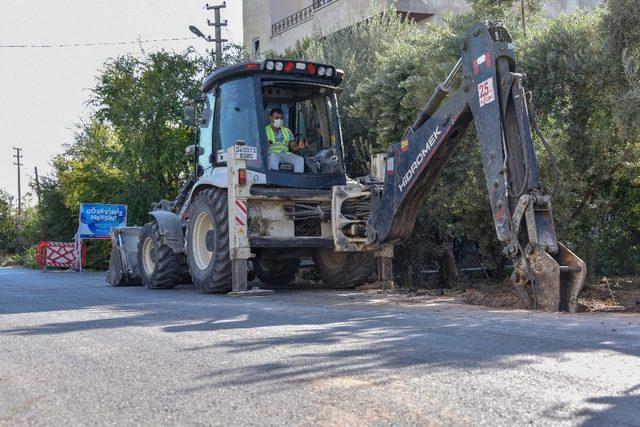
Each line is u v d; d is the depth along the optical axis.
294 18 25.47
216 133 9.85
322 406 2.84
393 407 2.79
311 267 11.99
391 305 7.18
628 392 3.00
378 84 10.97
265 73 9.49
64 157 32.81
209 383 3.34
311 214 9.41
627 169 9.09
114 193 24.73
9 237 54.78
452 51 9.84
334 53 13.98
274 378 3.40
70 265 26.88
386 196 8.73
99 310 7.09
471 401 2.86
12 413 2.89
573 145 8.98
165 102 21.78
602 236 10.05
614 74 8.49
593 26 8.96
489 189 6.80
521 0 11.00
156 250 10.86
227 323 5.70
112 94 22.52
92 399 3.10
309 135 9.95
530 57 9.11
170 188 22.97
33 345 4.71
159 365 3.84
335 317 6.05
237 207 8.84
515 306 6.62
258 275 11.83
